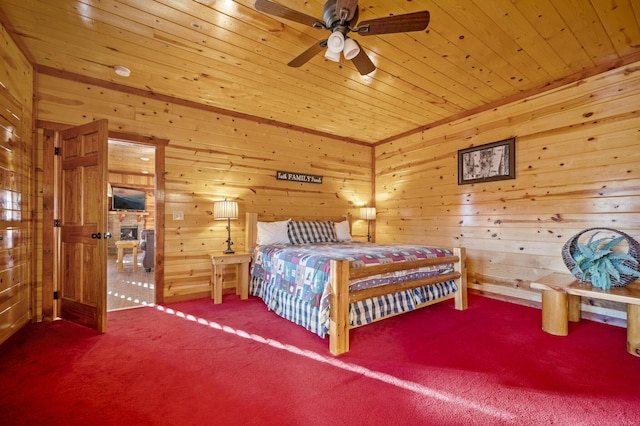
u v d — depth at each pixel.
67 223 2.96
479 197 3.91
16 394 1.73
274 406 1.65
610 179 2.86
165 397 1.72
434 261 3.05
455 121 4.20
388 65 2.87
